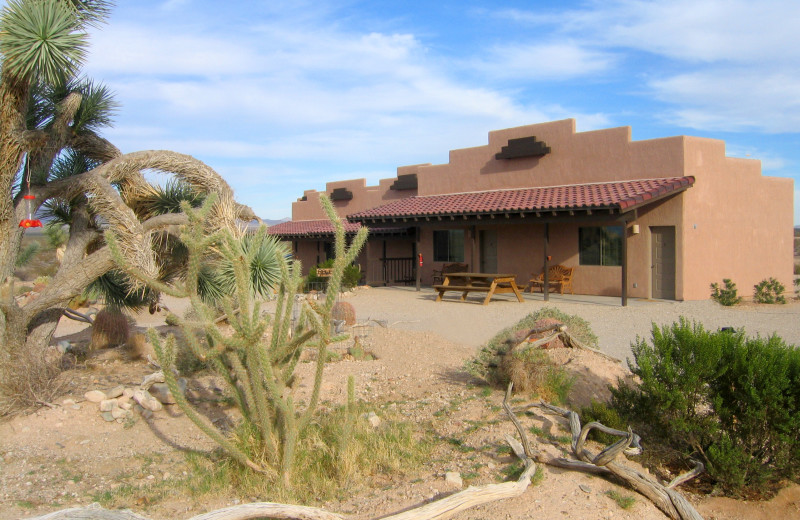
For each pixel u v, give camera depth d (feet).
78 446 19.72
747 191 62.44
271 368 16.84
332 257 98.22
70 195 23.47
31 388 21.72
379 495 16.46
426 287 76.33
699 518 15.16
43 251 97.86
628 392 21.11
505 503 15.28
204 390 25.79
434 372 29.73
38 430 20.47
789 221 68.74
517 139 68.03
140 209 27.66
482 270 72.64
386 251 88.89
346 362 32.30
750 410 17.33
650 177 57.57
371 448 19.35
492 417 21.97
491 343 28.71
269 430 17.60
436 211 64.34
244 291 16.51
